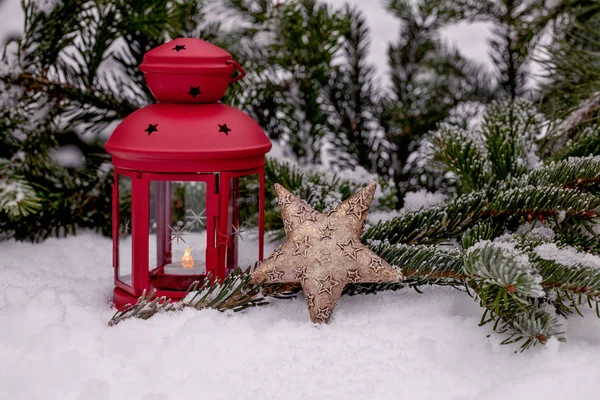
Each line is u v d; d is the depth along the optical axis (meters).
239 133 1.10
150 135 1.08
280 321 1.07
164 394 0.97
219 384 0.98
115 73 1.42
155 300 1.07
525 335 1.02
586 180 1.14
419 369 1.00
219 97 1.12
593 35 1.37
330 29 1.40
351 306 1.11
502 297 1.04
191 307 1.08
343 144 1.47
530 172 1.17
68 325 1.06
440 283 1.11
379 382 0.99
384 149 1.46
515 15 1.45
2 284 1.15
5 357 1.01
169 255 1.13
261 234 1.16
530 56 1.41
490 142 1.23
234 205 1.14
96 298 1.16
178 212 1.13
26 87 1.28
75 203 1.34
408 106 1.49
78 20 1.29
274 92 1.40
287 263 1.08
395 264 1.09
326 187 1.24
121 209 1.21
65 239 1.33
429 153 1.25
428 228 1.15
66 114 1.33
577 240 1.12
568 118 1.28
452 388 0.98
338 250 1.08
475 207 1.15
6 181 1.26
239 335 1.05
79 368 1.00
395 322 1.08
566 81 1.34
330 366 1.01
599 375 0.99
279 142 1.43
